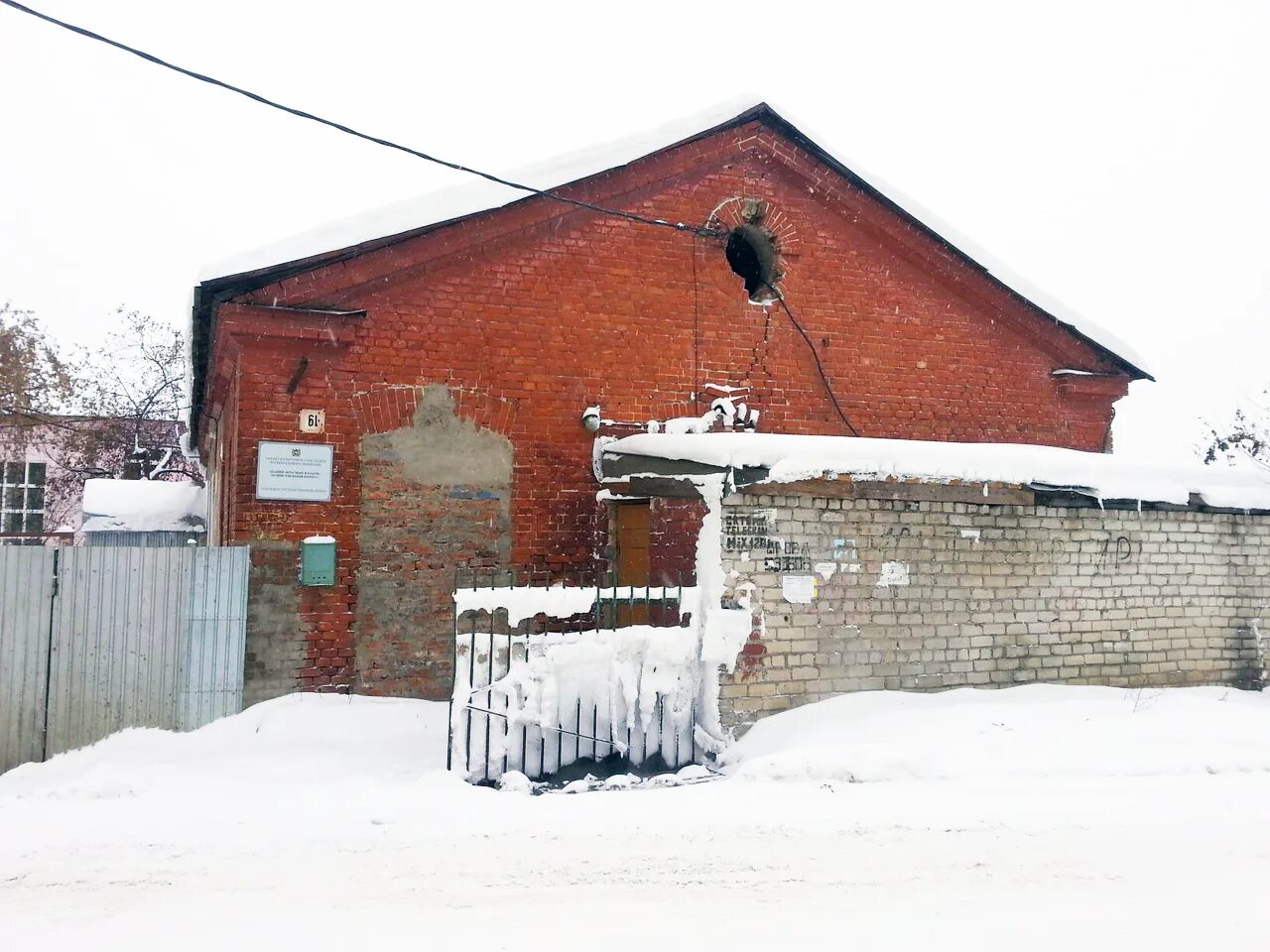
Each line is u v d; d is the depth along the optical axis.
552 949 3.60
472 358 8.47
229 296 7.55
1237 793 5.64
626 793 5.75
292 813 5.23
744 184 9.78
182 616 7.08
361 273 8.01
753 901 4.09
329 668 7.73
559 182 8.77
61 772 6.38
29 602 6.68
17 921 3.81
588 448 8.81
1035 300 10.60
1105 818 5.19
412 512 8.12
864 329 10.12
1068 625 8.02
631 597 6.78
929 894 4.18
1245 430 15.12
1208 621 8.55
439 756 6.76
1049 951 3.63
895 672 7.39
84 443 23.20
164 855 4.57
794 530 7.16
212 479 13.17
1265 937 3.79
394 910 3.96
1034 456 7.89
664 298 9.28
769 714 6.95
